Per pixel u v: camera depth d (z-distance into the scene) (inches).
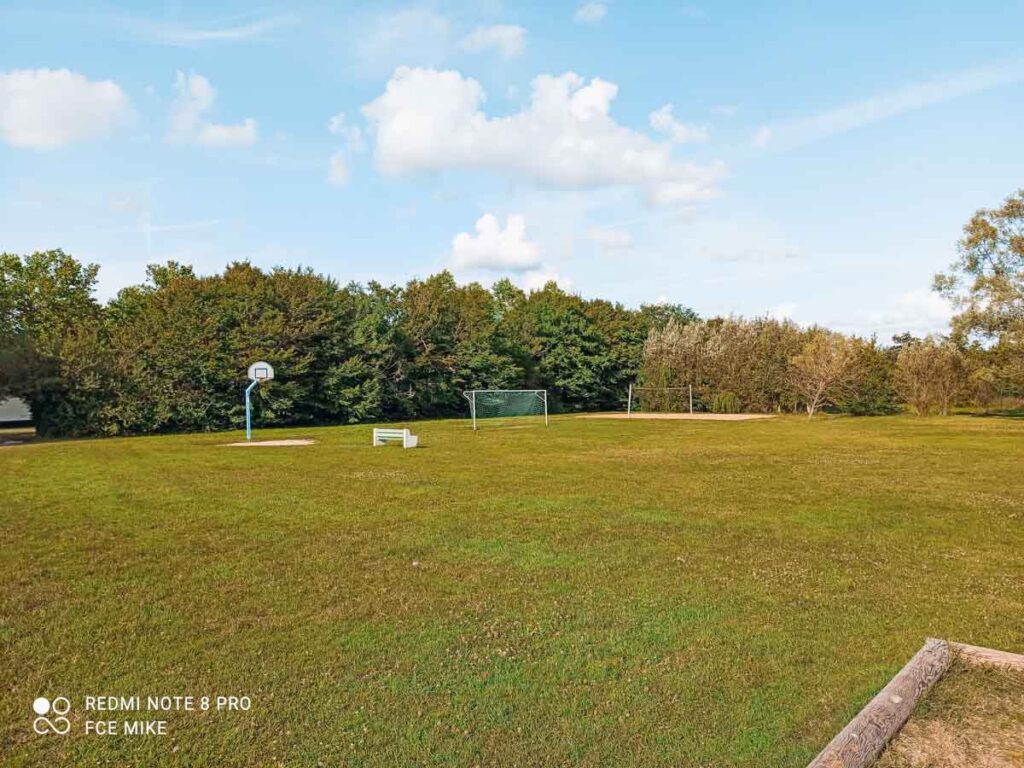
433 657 201.6
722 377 2138.3
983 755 147.7
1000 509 451.8
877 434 1181.7
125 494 506.0
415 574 290.5
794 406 2063.2
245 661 198.4
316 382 1646.2
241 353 1486.2
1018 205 1706.4
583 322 2399.1
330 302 1696.6
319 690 179.9
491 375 2059.5
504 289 3011.8
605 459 768.9
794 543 351.3
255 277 1740.9
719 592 266.2
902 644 213.6
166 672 191.0
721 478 602.9
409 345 1882.4
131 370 1309.1
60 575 287.7
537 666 195.5
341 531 376.2
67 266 1940.2
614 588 270.8
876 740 146.6
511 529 382.0
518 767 144.4
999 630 226.5
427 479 592.4
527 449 902.4
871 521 410.0
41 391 1229.7
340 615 237.9
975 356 1748.3
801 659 201.3
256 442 1051.9
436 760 147.1
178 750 151.3
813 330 2082.9
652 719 165.0
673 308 3462.1
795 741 155.3
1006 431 1242.6
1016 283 1675.7
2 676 188.2
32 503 466.3
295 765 145.6
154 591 265.3
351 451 873.5
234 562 309.3
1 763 145.7
